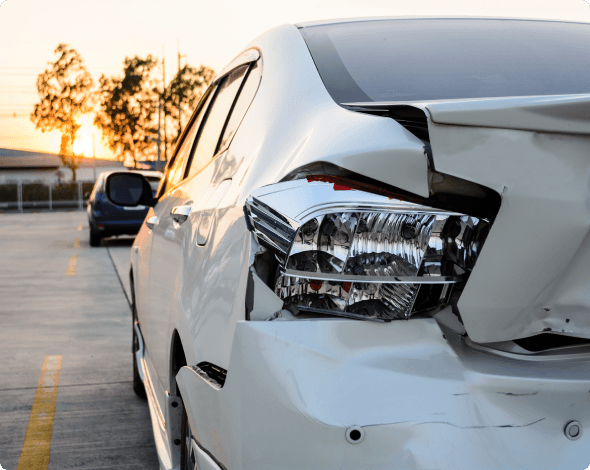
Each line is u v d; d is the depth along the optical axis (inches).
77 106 2709.2
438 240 55.2
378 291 55.1
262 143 69.2
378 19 93.1
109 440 142.6
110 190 134.9
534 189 51.4
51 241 712.4
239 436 54.4
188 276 79.4
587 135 51.0
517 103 50.6
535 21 96.9
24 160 3083.2
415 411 51.8
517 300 53.9
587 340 57.2
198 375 66.4
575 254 53.1
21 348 226.4
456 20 94.0
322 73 74.3
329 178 56.2
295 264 55.0
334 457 51.1
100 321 275.6
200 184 90.7
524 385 53.0
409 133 55.5
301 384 52.5
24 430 148.8
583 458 52.8
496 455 51.3
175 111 2471.7
